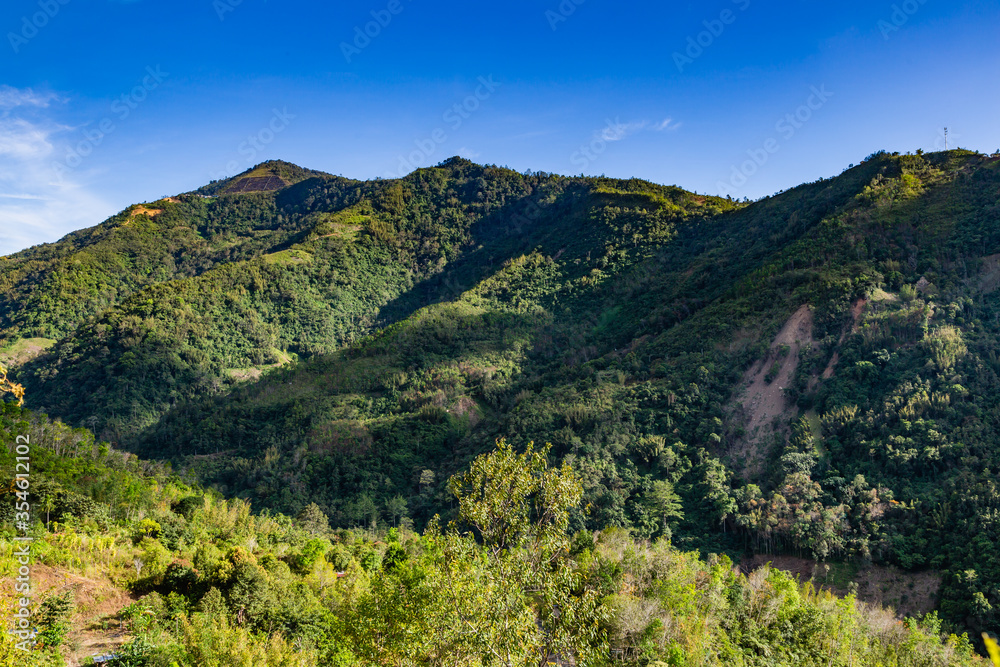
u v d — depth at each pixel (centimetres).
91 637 2670
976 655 3709
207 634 2617
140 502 5016
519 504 1914
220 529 5088
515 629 1730
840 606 3847
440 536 1953
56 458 5000
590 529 6131
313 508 7331
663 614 3212
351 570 4072
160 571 3347
